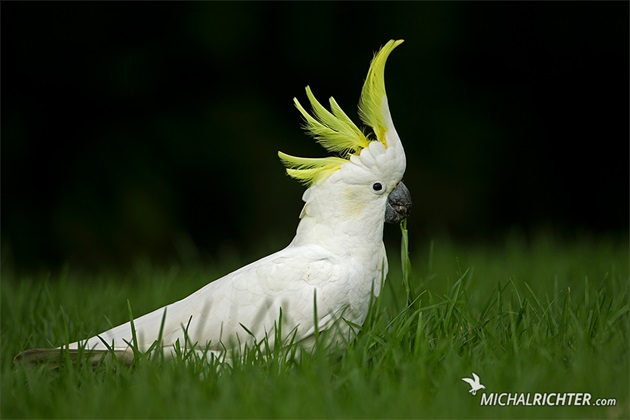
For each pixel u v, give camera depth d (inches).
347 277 237.8
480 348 238.8
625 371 212.4
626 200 673.0
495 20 660.7
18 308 314.5
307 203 249.4
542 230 631.2
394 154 244.1
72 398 210.4
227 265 465.1
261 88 651.5
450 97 655.8
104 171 628.7
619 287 307.6
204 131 639.8
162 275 392.8
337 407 199.8
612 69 670.5
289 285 235.9
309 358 222.7
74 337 278.2
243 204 634.2
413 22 654.5
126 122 639.8
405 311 247.0
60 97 641.0
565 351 232.2
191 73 644.7
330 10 652.7
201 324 236.7
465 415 199.6
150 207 622.8
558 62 669.9
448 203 644.7
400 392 203.9
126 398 209.3
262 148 641.6
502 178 658.2
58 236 620.4
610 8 661.9
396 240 630.5
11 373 232.8
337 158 248.7
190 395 207.0
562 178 671.8
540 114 671.8
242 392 206.5
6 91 635.5
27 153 633.6
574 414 203.2
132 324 227.9
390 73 649.0
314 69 653.3
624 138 673.6
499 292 266.2
